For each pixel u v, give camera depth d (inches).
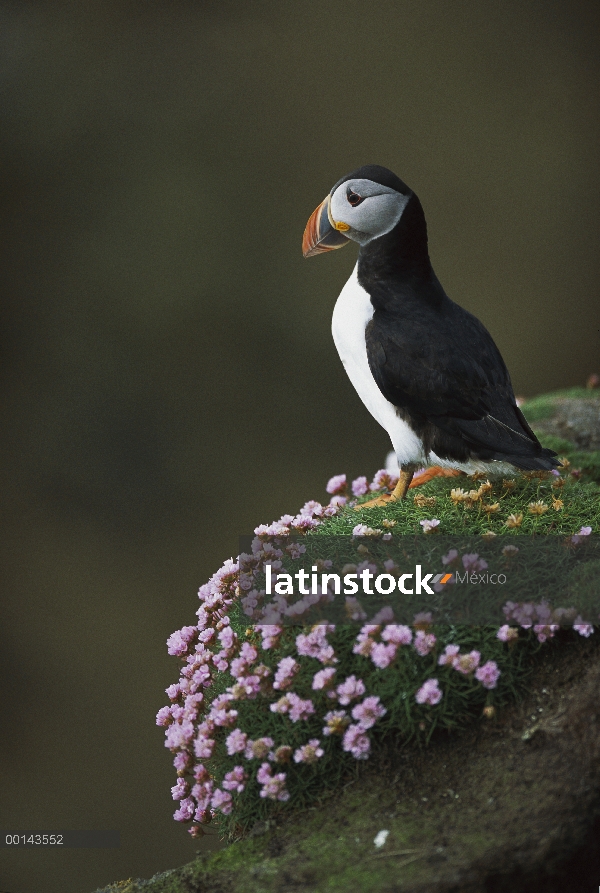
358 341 199.3
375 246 200.1
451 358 188.4
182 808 159.5
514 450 185.0
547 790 129.9
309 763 144.8
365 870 126.9
